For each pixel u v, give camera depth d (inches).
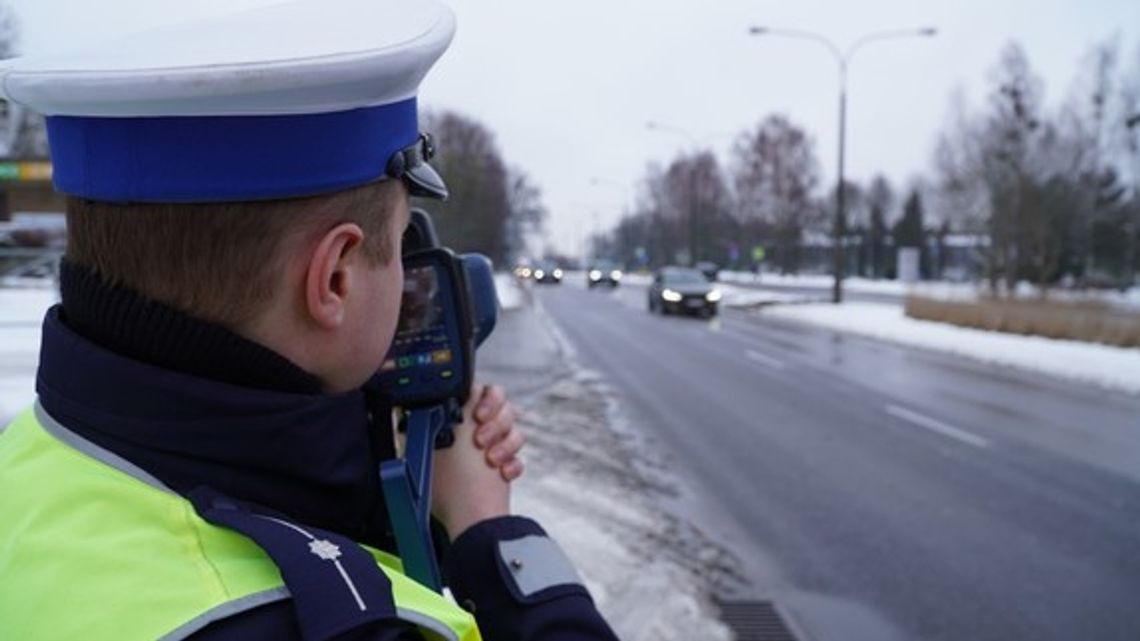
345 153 31.8
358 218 33.2
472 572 41.6
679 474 285.6
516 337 751.7
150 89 28.2
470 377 43.4
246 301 31.5
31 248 1141.7
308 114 30.7
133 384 30.2
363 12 34.6
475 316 47.8
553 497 245.6
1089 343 742.5
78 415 30.9
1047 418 404.2
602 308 1285.7
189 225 30.4
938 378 543.8
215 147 29.8
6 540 29.2
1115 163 1552.7
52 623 26.5
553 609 40.7
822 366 601.9
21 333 553.6
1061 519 242.8
